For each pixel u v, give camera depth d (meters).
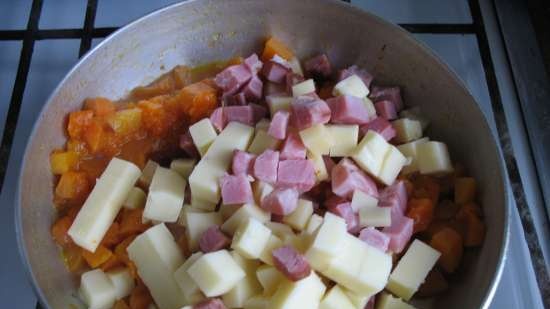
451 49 0.34
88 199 0.28
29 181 0.27
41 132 0.29
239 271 0.25
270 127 0.29
